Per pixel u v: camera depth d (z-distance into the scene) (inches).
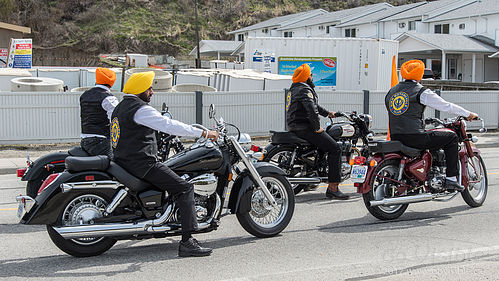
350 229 272.8
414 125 284.0
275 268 211.3
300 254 229.9
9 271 209.3
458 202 335.0
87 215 214.2
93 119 271.7
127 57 670.5
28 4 2950.3
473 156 313.3
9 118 566.3
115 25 3009.4
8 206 336.8
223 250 236.4
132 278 200.1
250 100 640.4
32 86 646.5
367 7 2384.4
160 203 222.2
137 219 220.4
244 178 245.4
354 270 204.8
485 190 324.2
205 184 228.5
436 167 298.2
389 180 286.4
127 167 215.3
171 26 3137.3
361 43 924.6
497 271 201.8
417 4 2209.6
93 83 844.0
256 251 234.7
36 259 225.3
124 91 219.6
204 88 714.2
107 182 213.3
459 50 1681.8
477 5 1932.8
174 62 2266.2
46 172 269.4
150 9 3213.6
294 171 338.3
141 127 214.4
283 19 2787.9
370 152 283.7
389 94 295.1
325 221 290.2
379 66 938.1
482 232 265.6
